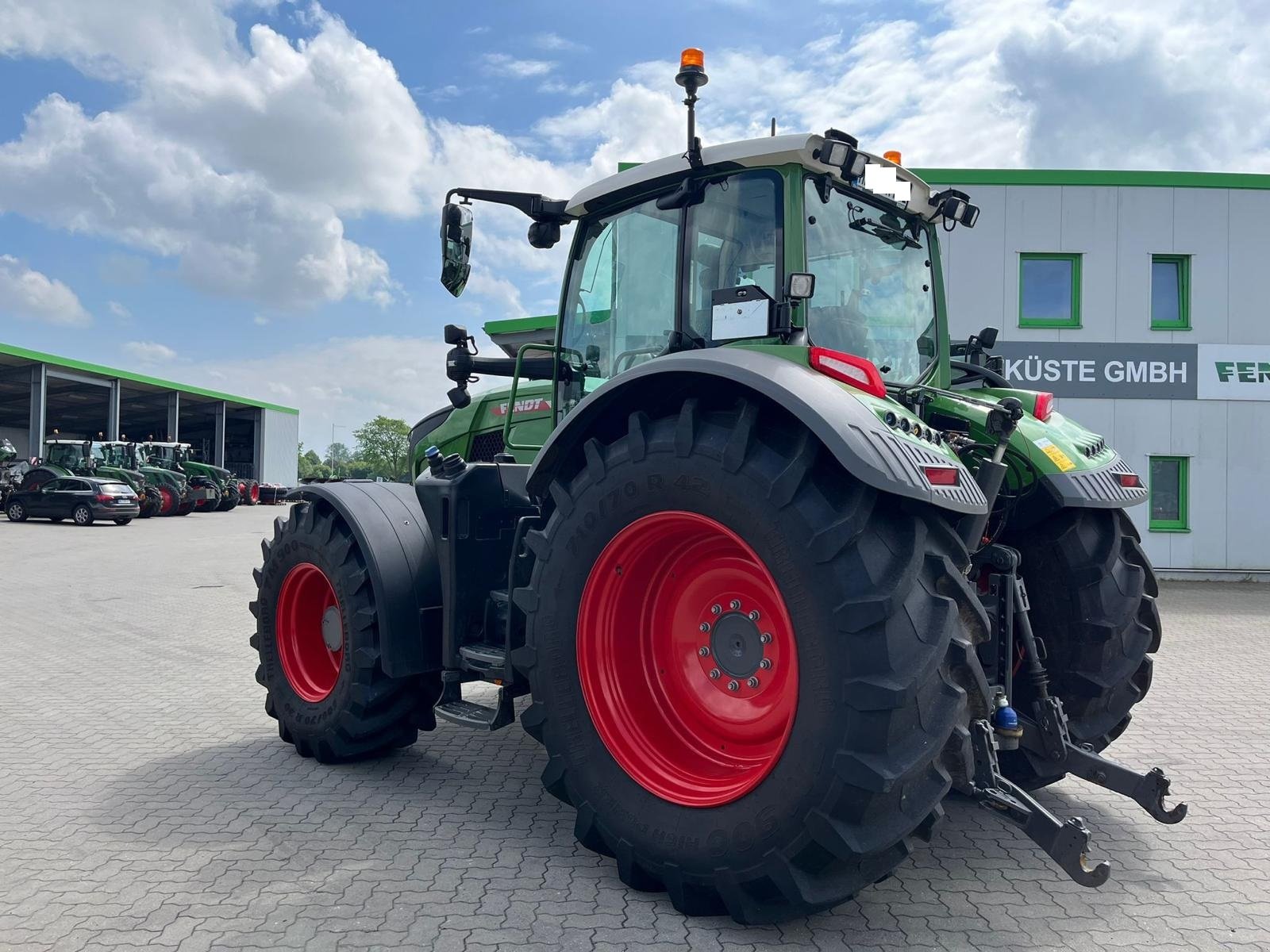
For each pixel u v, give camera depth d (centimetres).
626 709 295
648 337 355
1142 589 358
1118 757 445
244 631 795
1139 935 263
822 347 301
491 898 280
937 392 359
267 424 5003
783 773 248
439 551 381
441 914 269
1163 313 1241
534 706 307
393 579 388
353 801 368
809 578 246
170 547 1708
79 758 424
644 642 308
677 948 250
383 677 398
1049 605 356
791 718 249
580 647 296
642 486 283
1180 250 1220
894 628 240
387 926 261
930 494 246
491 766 417
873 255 352
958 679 253
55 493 2342
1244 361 1224
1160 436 1229
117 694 556
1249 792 394
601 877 296
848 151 298
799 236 309
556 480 315
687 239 338
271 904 274
